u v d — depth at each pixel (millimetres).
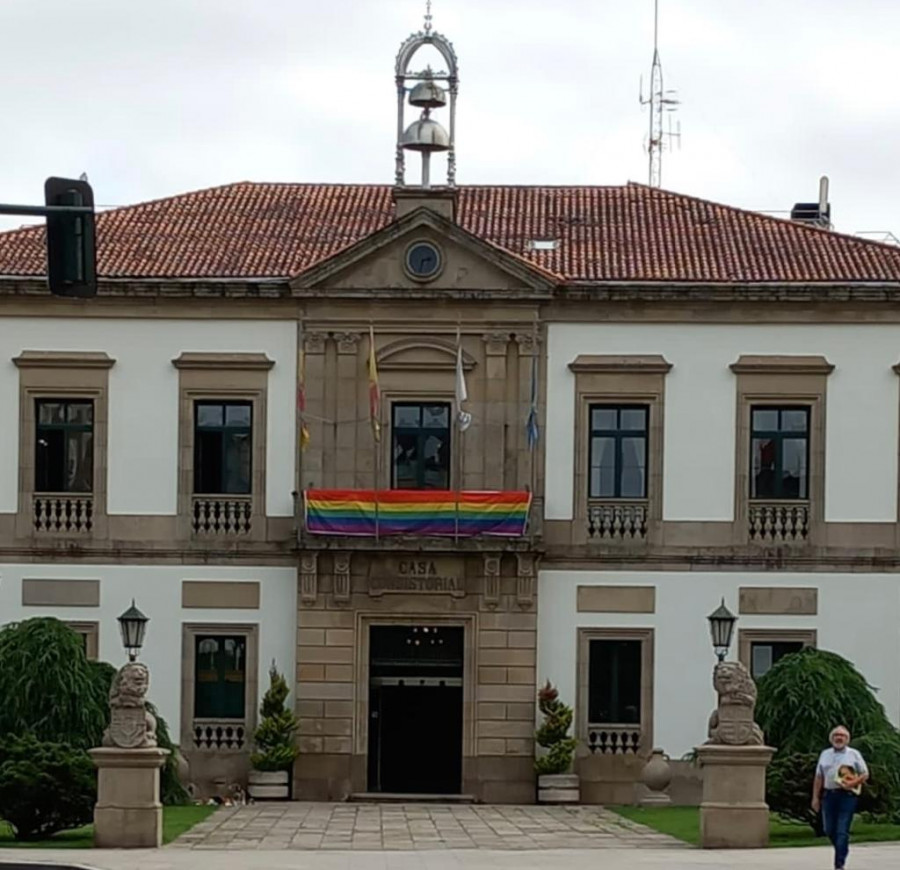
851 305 46719
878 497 46688
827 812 28016
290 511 46875
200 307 47031
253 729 46594
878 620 46594
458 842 35406
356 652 46312
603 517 46812
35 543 46844
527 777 46188
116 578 46906
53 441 47219
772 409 47062
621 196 52219
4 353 47000
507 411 46719
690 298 46688
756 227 49844
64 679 41469
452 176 48000
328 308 46719
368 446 46719
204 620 46781
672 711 46531
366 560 46375
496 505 46000
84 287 24359
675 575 46688
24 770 33875
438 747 46719
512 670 46344
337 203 51781
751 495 46844
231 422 47219
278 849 33656
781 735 41312
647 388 46812
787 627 46625
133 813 33344
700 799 46094
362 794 46031
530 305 46688
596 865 29531
